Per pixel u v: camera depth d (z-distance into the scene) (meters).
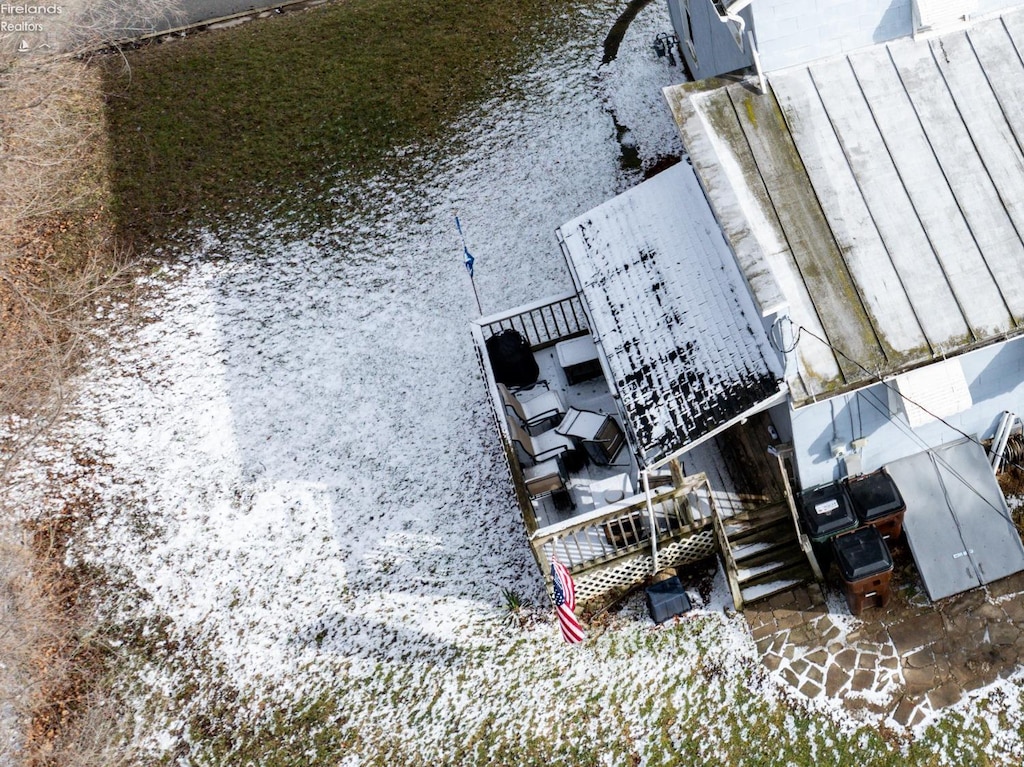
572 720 14.12
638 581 15.05
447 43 22.95
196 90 23.17
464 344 18.67
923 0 12.30
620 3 22.89
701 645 14.27
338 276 20.03
